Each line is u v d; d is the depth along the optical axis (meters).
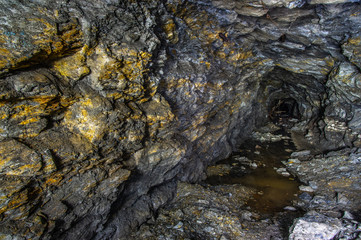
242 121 11.53
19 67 2.69
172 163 5.57
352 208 5.82
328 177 7.82
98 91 3.64
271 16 6.47
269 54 9.09
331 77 8.80
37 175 2.83
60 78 3.19
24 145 2.72
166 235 4.69
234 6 5.92
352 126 9.56
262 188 7.54
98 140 3.53
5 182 2.55
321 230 4.44
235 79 9.07
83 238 3.74
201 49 6.70
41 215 2.97
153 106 4.81
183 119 6.38
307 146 11.54
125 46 3.76
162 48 5.29
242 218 5.57
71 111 3.34
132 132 4.12
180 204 5.90
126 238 4.51
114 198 4.14
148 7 4.50
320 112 12.84
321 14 6.00
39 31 2.74
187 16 5.98
